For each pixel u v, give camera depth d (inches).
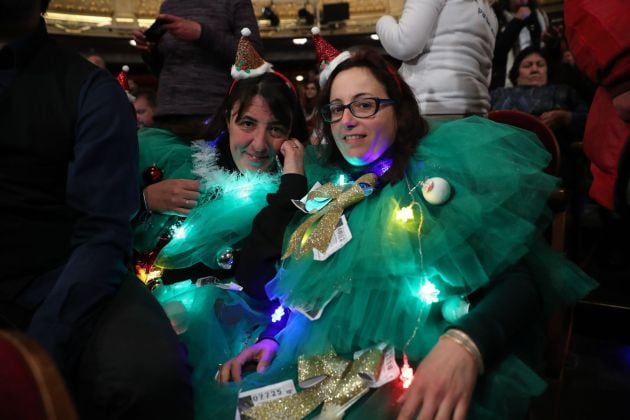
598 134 83.1
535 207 51.7
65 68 50.9
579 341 98.0
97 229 48.8
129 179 51.5
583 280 53.3
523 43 134.2
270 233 58.5
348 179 62.7
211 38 91.0
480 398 46.5
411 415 42.6
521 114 75.0
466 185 53.1
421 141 58.8
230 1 95.3
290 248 55.8
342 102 57.8
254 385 52.2
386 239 50.5
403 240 50.3
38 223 49.3
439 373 43.1
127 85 105.3
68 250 50.7
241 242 65.4
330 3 273.4
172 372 45.9
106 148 49.8
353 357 50.6
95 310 47.2
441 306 51.4
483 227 50.3
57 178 50.2
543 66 124.6
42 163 48.9
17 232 48.3
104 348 46.4
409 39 87.3
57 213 50.0
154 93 144.9
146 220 68.5
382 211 53.2
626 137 77.8
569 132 116.6
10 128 47.9
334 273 52.0
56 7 240.5
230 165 73.0
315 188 60.5
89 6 247.9
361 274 50.4
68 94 49.7
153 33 91.3
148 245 68.7
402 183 55.3
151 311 50.9
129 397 44.3
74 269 46.9
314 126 64.7
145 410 44.7
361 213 55.1
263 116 67.4
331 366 50.3
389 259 49.3
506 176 51.8
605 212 95.6
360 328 50.2
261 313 62.7
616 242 97.8
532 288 50.4
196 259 64.8
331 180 64.6
